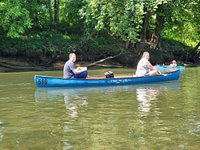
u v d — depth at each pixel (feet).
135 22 80.43
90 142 19.65
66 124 24.04
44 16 95.76
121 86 46.68
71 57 47.37
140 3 79.36
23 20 77.15
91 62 90.22
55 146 19.04
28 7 83.76
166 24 108.99
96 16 81.10
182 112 27.76
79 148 18.62
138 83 49.39
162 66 85.87
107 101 33.68
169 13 98.68
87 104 32.04
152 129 22.33
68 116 26.66
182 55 114.62
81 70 47.21
